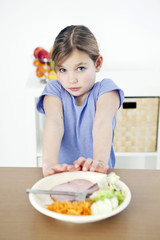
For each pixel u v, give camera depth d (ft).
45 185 2.36
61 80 3.28
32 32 6.77
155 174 2.75
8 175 2.72
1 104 7.25
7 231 1.90
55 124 3.32
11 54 6.91
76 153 3.92
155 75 6.54
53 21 6.68
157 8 6.51
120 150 6.31
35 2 6.58
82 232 1.89
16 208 2.17
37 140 6.32
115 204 1.98
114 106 3.45
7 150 7.61
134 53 6.82
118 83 5.88
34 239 1.82
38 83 6.09
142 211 2.13
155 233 1.88
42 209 1.89
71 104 3.71
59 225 1.96
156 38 6.71
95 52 3.20
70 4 6.56
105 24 6.63
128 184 2.54
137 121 6.14
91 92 3.69
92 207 1.96
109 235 1.86
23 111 7.30
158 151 6.29
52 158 2.91
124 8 6.53
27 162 6.18
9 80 7.07
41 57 5.89
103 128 3.16
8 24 6.71
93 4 6.53
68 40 3.04
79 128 3.78
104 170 2.60
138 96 5.99
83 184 2.38
